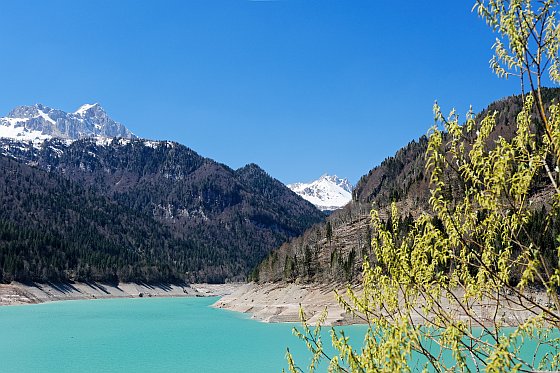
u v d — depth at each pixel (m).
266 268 145.62
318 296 104.00
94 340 64.88
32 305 137.25
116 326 81.88
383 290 7.09
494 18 6.28
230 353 53.91
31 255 178.88
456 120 6.52
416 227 7.01
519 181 6.12
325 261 126.44
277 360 49.00
